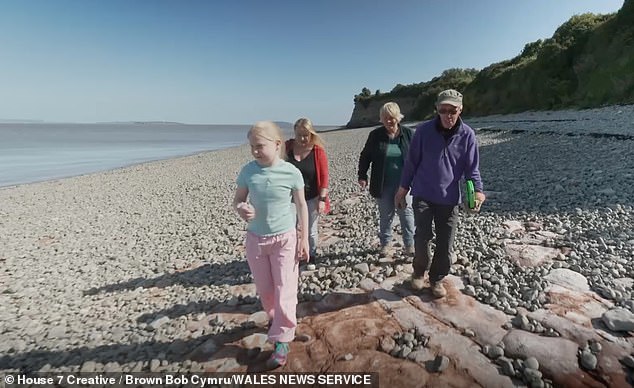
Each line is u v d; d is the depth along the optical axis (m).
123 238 7.45
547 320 2.75
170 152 41.25
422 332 2.77
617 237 4.13
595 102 21.70
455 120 2.94
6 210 11.85
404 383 2.28
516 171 8.90
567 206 5.56
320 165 3.99
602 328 2.63
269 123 2.52
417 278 3.38
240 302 3.70
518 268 3.67
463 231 4.96
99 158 34.12
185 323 3.36
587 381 2.17
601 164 8.00
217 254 5.66
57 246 7.18
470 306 3.09
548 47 27.94
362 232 5.77
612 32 22.56
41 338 3.38
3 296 4.59
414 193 3.23
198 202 10.97
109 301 4.23
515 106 30.58
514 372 2.28
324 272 4.13
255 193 2.54
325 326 2.98
